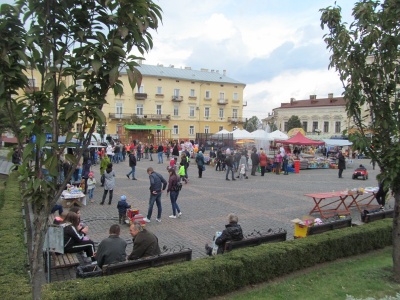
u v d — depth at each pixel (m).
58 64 2.24
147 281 4.41
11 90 2.19
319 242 6.50
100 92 2.29
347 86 5.66
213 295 5.07
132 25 2.23
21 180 2.16
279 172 24.78
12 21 2.12
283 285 5.45
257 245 6.48
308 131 76.69
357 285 5.38
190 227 9.70
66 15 2.21
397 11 5.04
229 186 17.73
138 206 12.34
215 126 68.38
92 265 5.45
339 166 23.11
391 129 5.41
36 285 2.24
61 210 9.41
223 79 69.81
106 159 12.36
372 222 8.08
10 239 5.79
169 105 63.28
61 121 2.26
